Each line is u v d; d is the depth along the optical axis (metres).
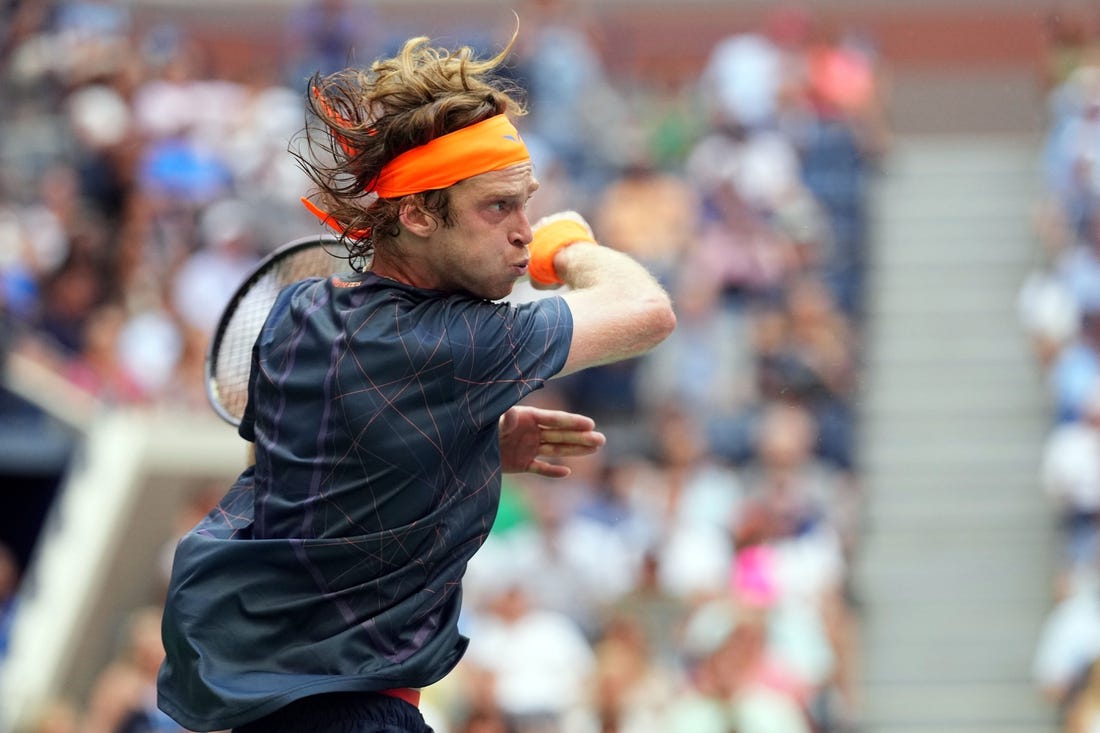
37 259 40.94
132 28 54.59
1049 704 33.62
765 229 42.59
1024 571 36.78
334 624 8.36
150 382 37.81
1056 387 39.16
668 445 35.41
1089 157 43.75
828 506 34.66
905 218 46.75
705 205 42.84
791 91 47.50
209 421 36.06
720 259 41.22
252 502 8.79
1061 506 37.62
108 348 38.00
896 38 55.50
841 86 47.50
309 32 50.22
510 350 8.49
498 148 8.38
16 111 48.00
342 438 8.30
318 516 8.34
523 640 28.62
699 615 29.05
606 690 27.14
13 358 34.56
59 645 31.50
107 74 47.50
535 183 8.63
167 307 39.78
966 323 43.50
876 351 42.91
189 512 33.31
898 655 35.16
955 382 41.88
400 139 8.34
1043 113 50.19
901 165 48.62
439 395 8.33
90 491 33.84
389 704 8.55
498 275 8.57
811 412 38.38
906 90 55.03
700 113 49.00
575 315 8.77
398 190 8.38
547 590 31.34
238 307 10.27
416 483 8.33
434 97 8.38
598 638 31.52
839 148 46.53
